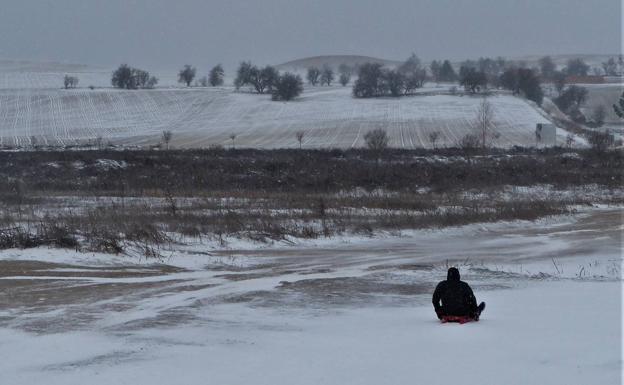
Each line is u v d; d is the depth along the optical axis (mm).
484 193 50188
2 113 140375
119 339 12789
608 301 16203
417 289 18547
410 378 9883
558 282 19766
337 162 67500
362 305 16328
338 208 37688
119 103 151250
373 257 25641
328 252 26750
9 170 57062
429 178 55031
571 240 30984
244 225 30516
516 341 11945
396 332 13102
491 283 19531
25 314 15102
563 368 10148
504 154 79875
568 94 169375
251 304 16344
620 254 26875
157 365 10961
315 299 17031
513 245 29391
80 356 11594
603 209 44250
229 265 23250
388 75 164625
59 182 50750
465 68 196125
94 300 16766
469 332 12820
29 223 28078
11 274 20219
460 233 32750
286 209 37219
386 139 93125
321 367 10641
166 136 99500
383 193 47594
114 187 48281
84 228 27234
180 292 17922
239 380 10055
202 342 12539
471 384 9500
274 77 168250
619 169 66812
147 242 26031
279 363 10953
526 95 160625
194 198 42281
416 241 30203
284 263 23938
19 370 10789
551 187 54969
